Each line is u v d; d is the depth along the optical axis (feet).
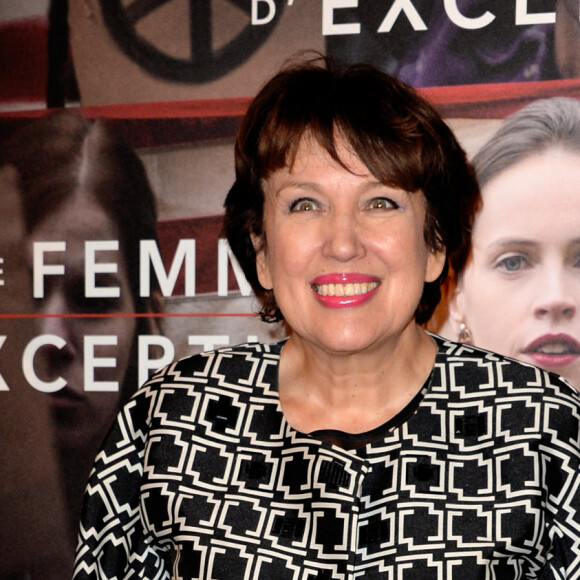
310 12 5.12
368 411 3.08
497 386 2.99
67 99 5.50
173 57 5.34
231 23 5.25
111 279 5.46
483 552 2.73
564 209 4.73
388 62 4.99
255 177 3.14
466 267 4.89
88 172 5.49
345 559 2.76
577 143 4.71
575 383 4.73
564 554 2.84
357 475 2.86
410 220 2.93
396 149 2.79
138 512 3.22
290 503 2.90
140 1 5.39
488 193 4.84
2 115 5.57
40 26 5.53
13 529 5.57
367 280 2.89
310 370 3.17
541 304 4.77
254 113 3.10
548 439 2.86
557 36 4.74
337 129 2.83
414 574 2.72
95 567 3.15
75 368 5.52
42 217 5.55
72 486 5.51
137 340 5.43
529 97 4.78
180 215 5.36
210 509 2.96
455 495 2.81
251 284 3.58
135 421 3.25
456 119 4.89
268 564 2.84
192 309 5.36
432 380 3.05
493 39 4.84
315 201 2.93
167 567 3.29
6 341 5.66
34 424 5.57
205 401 3.18
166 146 5.37
